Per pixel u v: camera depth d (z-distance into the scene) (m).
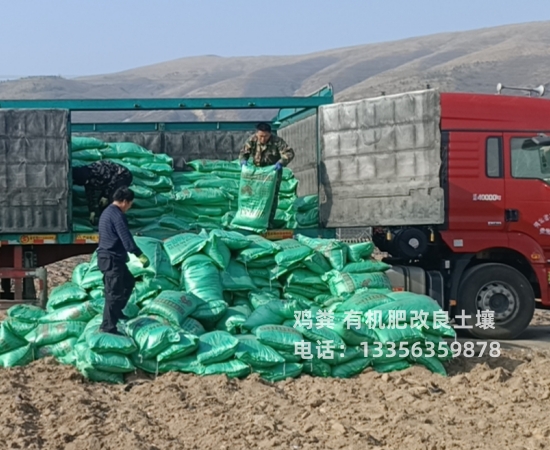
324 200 12.27
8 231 11.42
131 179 11.72
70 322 9.47
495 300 12.46
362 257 10.80
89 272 10.05
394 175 11.70
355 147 12.02
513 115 12.41
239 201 11.95
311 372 9.09
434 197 11.41
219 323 9.66
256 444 6.77
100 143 12.30
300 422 7.46
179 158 15.84
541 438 7.00
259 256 10.29
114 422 7.29
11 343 9.31
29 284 11.94
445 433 7.13
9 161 11.41
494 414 7.82
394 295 9.84
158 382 8.51
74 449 6.61
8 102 11.95
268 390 8.40
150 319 9.10
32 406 7.71
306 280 10.37
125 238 8.94
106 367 8.62
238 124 16.28
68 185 11.48
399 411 7.78
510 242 12.38
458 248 12.23
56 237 11.56
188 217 12.17
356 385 8.77
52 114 11.46
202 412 7.62
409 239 12.27
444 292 12.46
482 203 12.28
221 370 8.77
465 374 9.28
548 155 12.46
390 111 11.75
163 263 9.93
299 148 13.46
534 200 12.42
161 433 7.04
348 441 6.84
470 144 12.27
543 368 9.66
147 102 12.33
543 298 12.56
